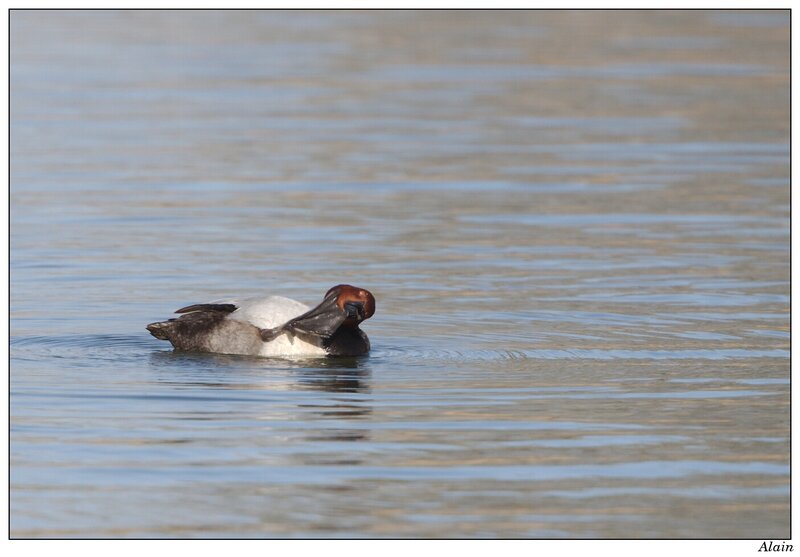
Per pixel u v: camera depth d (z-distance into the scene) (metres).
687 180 25.25
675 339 15.03
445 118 31.72
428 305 16.59
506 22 47.06
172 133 29.59
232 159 26.88
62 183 24.48
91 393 12.70
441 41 43.38
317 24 46.94
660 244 20.28
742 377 13.44
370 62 39.75
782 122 31.38
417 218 22.02
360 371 13.57
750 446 11.26
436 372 13.57
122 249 19.72
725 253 19.70
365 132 29.84
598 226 21.53
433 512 9.82
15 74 37.31
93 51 41.44
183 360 13.95
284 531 9.50
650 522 9.65
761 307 16.59
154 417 11.98
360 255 19.47
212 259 19.17
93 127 30.16
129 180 24.80
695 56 40.41
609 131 30.27
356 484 10.36
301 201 23.22
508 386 13.05
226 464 10.80
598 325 15.67
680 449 11.18
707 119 31.69
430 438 11.44
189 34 44.97
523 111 32.72
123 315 16.06
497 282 17.89
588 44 42.62
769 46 41.84
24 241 20.14
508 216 22.22
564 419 11.99
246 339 14.17
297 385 13.02
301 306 14.48
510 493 10.18
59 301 16.70
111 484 10.37
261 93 34.88
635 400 12.59
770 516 9.78
